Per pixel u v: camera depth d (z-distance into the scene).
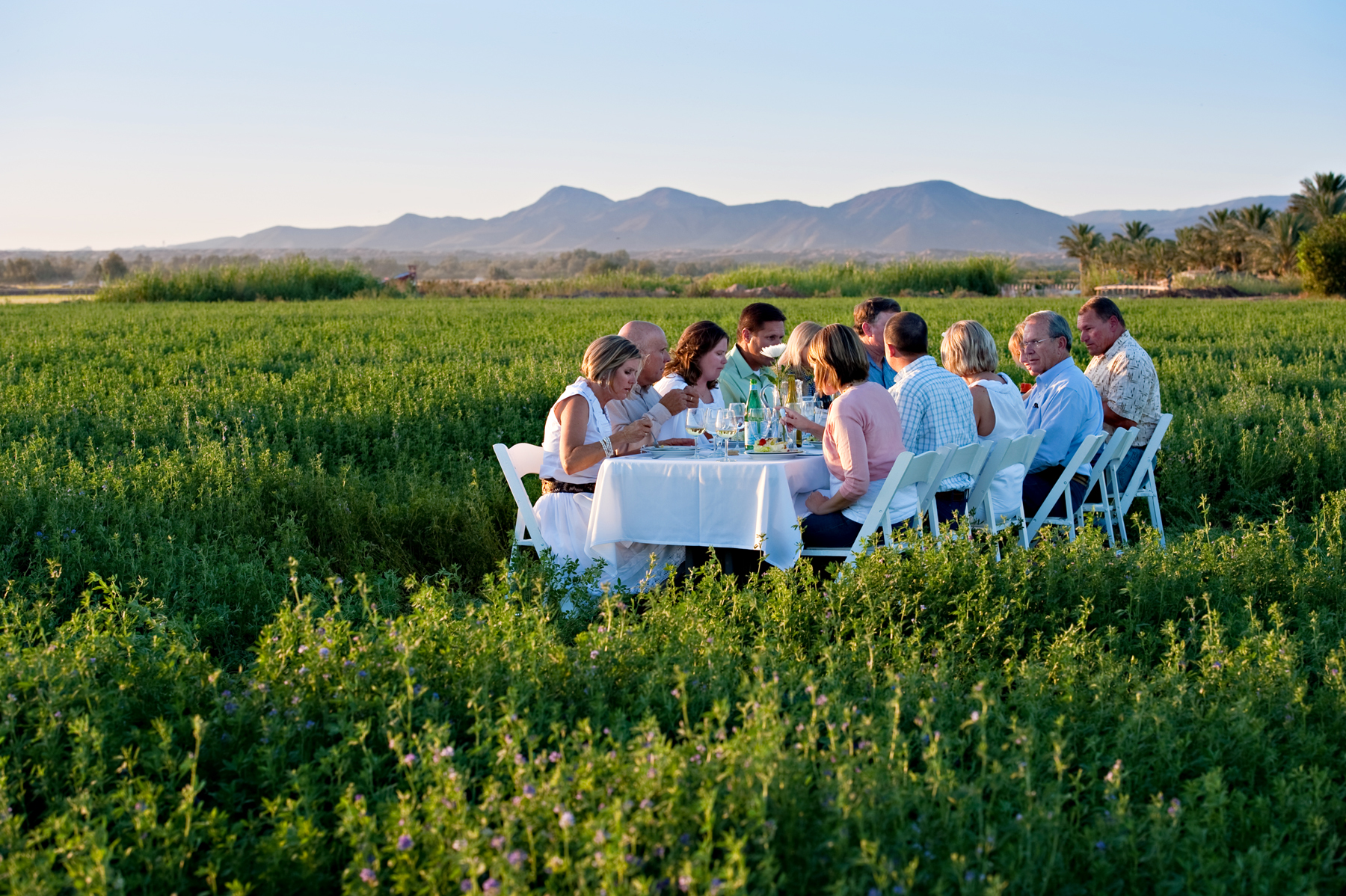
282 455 8.24
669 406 6.62
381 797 3.04
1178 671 3.90
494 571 6.55
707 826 2.48
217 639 5.23
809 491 6.02
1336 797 3.08
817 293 55.47
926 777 2.82
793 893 2.57
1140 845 2.81
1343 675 3.85
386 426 10.07
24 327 25.45
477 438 9.82
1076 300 41.91
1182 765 3.28
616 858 2.34
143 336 21.73
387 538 6.75
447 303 42.97
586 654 3.94
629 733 3.41
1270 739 3.43
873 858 2.41
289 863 2.75
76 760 3.07
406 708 3.40
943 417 6.16
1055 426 7.03
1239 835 2.95
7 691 3.46
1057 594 4.88
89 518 6.40
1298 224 73.38
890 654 4.14
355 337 21.72
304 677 3.65
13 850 2.71
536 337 21.55
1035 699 3.62
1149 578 4.97
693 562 6.35
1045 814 2.69
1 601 4.56
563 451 6.14
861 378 5.71
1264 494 8.31
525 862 2.58
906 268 58.34
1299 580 5.07
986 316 27.92
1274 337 20.27
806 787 2.77
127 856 2.71
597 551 6.05
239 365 15.98
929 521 6.00
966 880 2.45
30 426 10.11
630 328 7.29
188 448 8.93
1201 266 86.62
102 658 3.85
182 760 3.26
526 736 3.02
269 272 51.84
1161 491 8.56
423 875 2.49
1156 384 7.49
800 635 4.46
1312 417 10.56
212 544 6.20
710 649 3.92
